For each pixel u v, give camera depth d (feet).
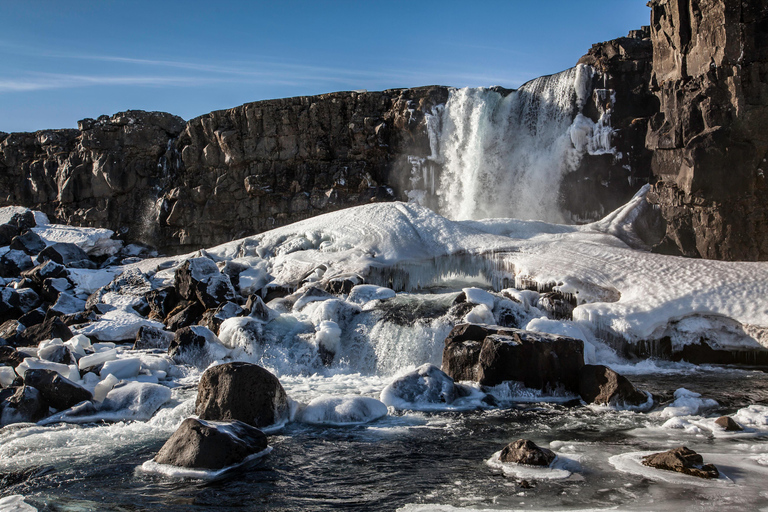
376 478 23.39
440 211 90.89
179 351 44.78
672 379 40.88
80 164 108.37
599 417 32.12
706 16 60.80
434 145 90.38
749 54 58.54
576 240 61.36
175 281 58.34
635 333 45.88
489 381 37.32
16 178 117.19
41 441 28.73
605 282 51.75
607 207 79.82
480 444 27.55
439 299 50.42
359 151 93.50
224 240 99.30
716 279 49.01
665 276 50.83
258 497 21.72
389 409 33.99
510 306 49.29
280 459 25.81
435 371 36.63
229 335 47.16
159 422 31.55
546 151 84.89
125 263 87.25
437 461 25.27
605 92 80.12
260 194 96.22
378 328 47.47
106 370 38.65
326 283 57.36
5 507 21.11
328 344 45.93
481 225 67.92
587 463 24.34
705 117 60.03
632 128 78.69
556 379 37.11
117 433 30.04
